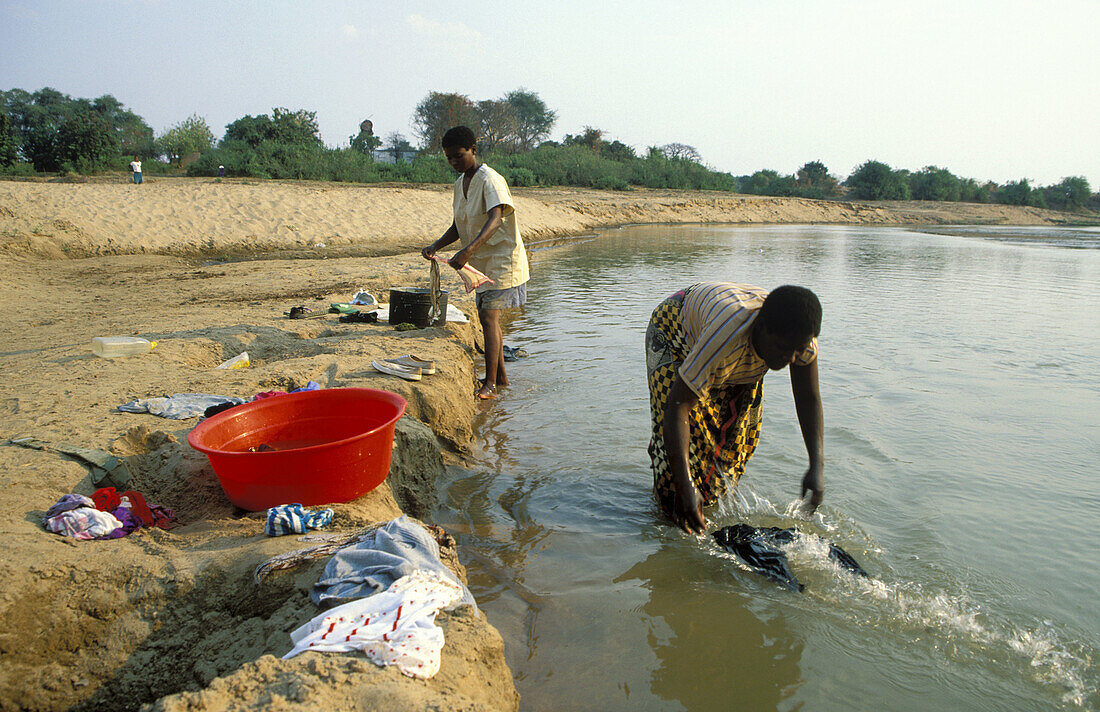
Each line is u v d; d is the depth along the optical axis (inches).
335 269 500.1
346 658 82.3
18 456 138.0
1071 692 104.3
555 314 399.9
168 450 146.3
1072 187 2516.0
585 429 214.1
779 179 2438.5
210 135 1761.8
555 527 155.6
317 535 117.7
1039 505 161.5
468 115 2352.4
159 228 670.5
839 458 187.3
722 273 593.6
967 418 219.0
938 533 148.6
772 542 141.1
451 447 191.0
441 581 100.0
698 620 122.4
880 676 108.4
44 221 617.9
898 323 372.5
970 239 1171.9
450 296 365.4
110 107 2640.3
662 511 156.1
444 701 75.0
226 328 278.8
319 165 1172.5
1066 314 401.7
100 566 106.3
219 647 99.0
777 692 105.2
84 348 244.1
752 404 150.2
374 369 206.5
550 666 111.2
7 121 1136.8
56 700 94.8
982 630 118.3
